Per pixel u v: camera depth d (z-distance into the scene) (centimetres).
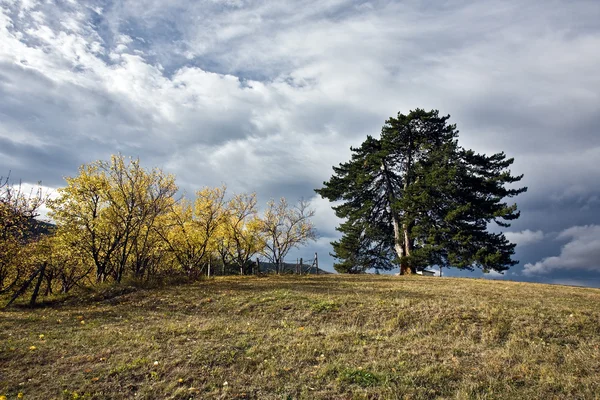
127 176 2245
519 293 1666
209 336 1022
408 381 724
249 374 770
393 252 3597
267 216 3891
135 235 2228
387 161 3550
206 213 2902
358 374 755
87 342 968
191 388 697
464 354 884
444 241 2886
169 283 1977
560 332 1034
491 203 3005
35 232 2023
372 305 1362
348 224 3578
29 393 684
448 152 3028
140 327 1134
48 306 1536
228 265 4028
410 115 3256
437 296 1530
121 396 673
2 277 1794
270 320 1238
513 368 788
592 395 669
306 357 859
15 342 959
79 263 2517
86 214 2228
